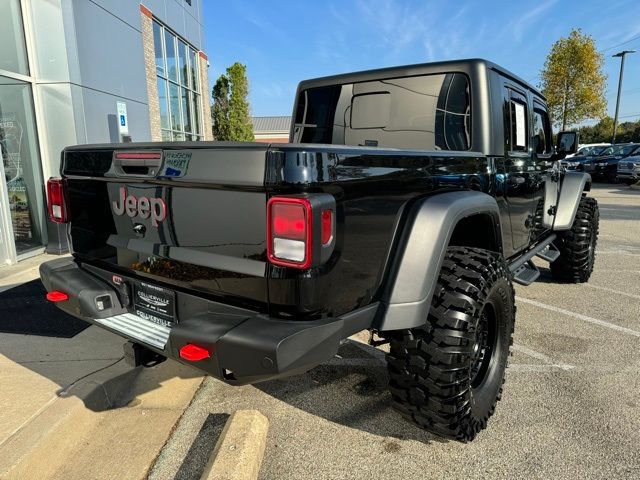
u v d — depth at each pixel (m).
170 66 12.41
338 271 1.87
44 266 2.79
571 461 2.41
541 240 4.69
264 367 1.71
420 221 2.21
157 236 2.22
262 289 1.84
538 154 4.20
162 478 2.29
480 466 2.38
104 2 7.55
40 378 2.96
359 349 3.74
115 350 3.40
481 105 3.18
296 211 1.66
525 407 2.92
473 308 2.22
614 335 4.10
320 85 4.03
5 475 2.11
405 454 2.48
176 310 2.26
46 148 6.64
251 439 2.34
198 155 1.91
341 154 1.86
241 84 26.09
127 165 2.26
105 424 2.71
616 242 8.54
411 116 3.53
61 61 6.50
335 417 2.82
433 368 2.19
